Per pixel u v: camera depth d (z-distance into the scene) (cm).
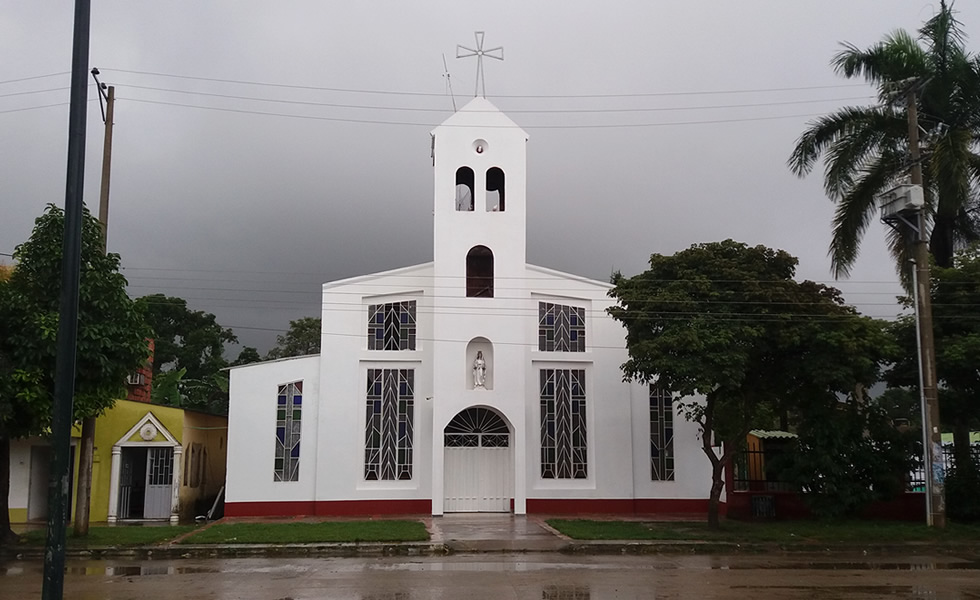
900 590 1321
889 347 2111
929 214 2530
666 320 2103
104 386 1866
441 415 2491
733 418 2409
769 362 2194
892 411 3931
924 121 2503
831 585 1372
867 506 2311
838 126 2527
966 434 2381
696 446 2634
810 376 2108
